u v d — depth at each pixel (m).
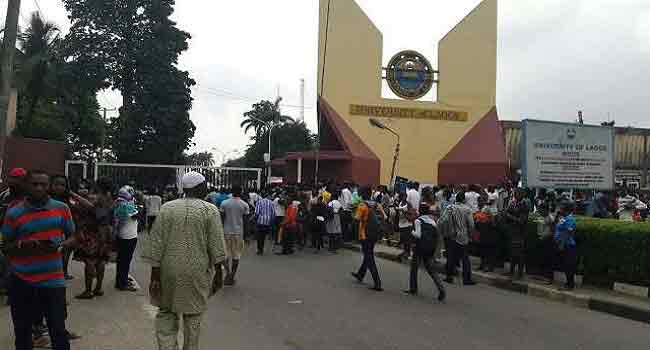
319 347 7.12
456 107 32.56
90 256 9.27
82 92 34.84
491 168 30.95
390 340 7.52
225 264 11.56
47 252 5.49
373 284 12.03
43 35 28.48
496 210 14.73
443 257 15.89
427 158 31.98
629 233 11.15
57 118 34.59
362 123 31.52
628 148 34.56
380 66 31.97
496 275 13.16
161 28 34.88
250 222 19.64
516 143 35.28
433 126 32.25
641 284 10.93
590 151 15.83
